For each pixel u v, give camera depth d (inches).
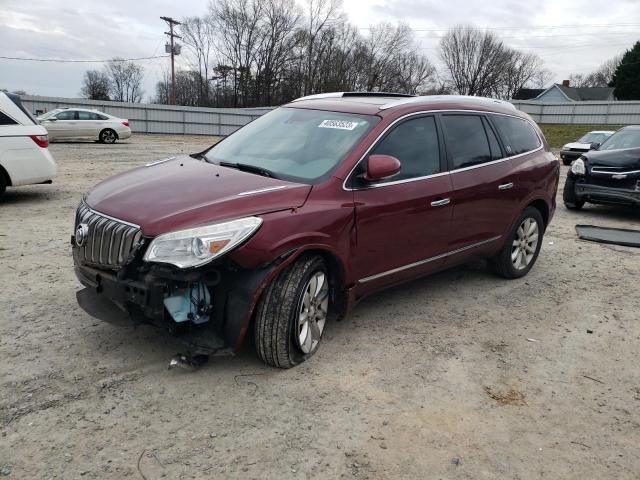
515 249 228.2
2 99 343.9
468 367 152.6
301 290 139.8
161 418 122.0
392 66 2623.0
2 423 117.3
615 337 177.8
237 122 1552.7
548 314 194.9
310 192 145.9
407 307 194.7
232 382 137.6
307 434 119.1
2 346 150.4
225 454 111.4
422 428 123.4
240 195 137.9
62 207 343.6
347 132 167.2
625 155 368.8
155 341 156.3
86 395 129.0
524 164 220.7
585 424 128.6
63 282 201.8
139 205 137.2
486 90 3228.3
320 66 2466.8
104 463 107.1
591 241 307.7
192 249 124.4
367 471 108.7
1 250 240.5
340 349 158.9
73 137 945.5
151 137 1300.4
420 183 173.3
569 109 1715.1
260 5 2375.7
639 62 2618.1
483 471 110.5
